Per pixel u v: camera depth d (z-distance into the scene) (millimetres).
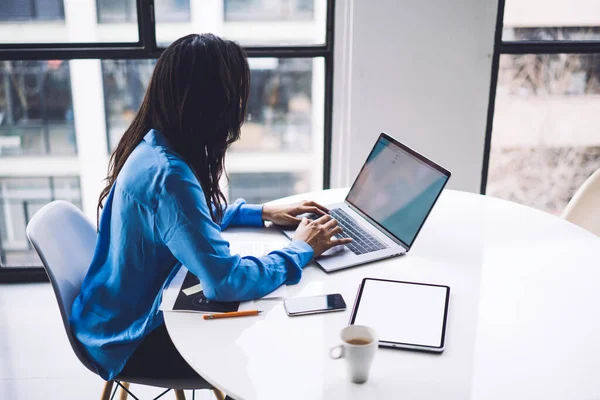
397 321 1235
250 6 2514
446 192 2045
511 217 1824
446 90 2521
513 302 1336
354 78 2484
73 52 2469
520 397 1029
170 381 1437
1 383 2113
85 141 2793
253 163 2865
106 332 1414
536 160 2850
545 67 2674
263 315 1286
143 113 1429
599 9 2570
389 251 1559
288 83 2660
